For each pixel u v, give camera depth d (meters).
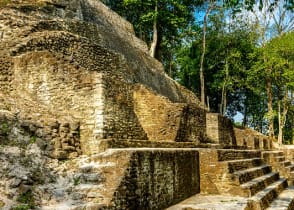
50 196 7.56
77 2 20.19
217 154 12.66
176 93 24.78
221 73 33.56
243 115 41.44
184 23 30.38
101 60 14.80
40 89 11.08
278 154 24.30
